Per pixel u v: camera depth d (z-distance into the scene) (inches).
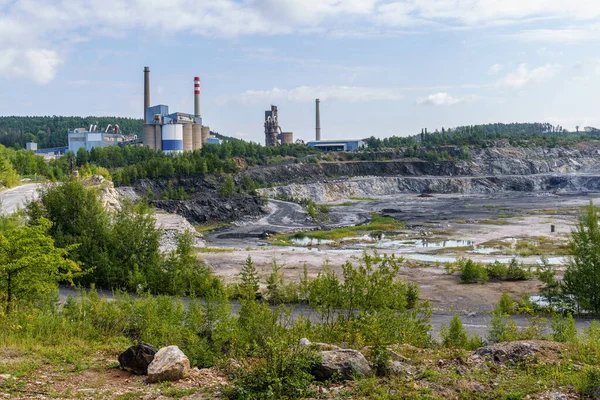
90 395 513.3
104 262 1603.1
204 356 669.9
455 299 1556.3
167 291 1577.3
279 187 7391.7
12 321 823.7
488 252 2807.6
